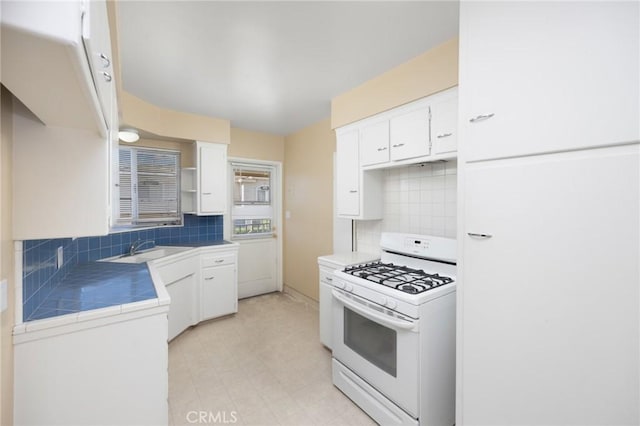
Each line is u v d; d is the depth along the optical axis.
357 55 1.86
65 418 1.05
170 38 1.65
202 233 3.46
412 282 1.70
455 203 2.00
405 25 1.55
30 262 1.08
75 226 1.09
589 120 0.87
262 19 1.49
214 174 3.19
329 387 1.98
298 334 2.78
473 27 1.16
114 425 1.14
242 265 3.84
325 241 3.31
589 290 0.89
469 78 1.18
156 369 1.23
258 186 4.02
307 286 3.64
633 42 0.79
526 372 1.04
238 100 2.64
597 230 0.87
